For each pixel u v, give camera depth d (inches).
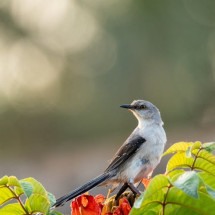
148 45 972.6
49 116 1043.9
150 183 187.2
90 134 980.6
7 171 769.6
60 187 680.4
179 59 965.8
